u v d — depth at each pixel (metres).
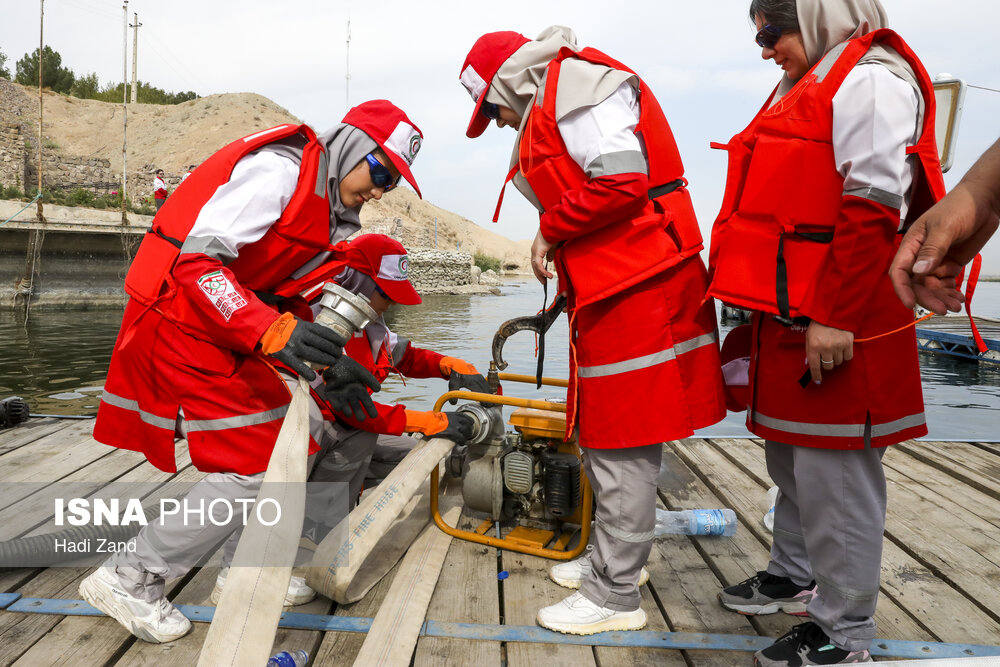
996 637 2.52
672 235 2.26
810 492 2.04
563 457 3.15
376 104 2.49
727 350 2.53
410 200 95.50
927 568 3.09
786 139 1.96
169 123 75.31
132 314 2.33
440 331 21.20
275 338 2.09
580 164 2.16
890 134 1.74
